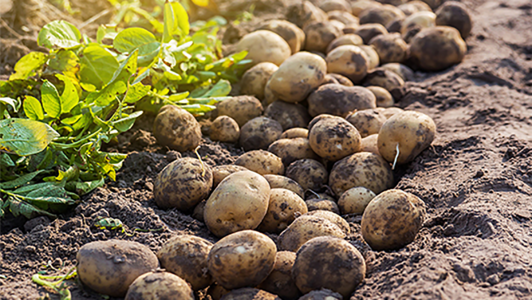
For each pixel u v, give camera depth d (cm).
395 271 119
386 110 152
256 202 127
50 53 143
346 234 128
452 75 175
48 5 174
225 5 233
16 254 124
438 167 140
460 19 200
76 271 120
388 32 209
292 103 157
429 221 128
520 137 145
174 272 120
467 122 154
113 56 142
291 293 120
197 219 132
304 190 139
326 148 140
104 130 136
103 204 131
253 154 139
